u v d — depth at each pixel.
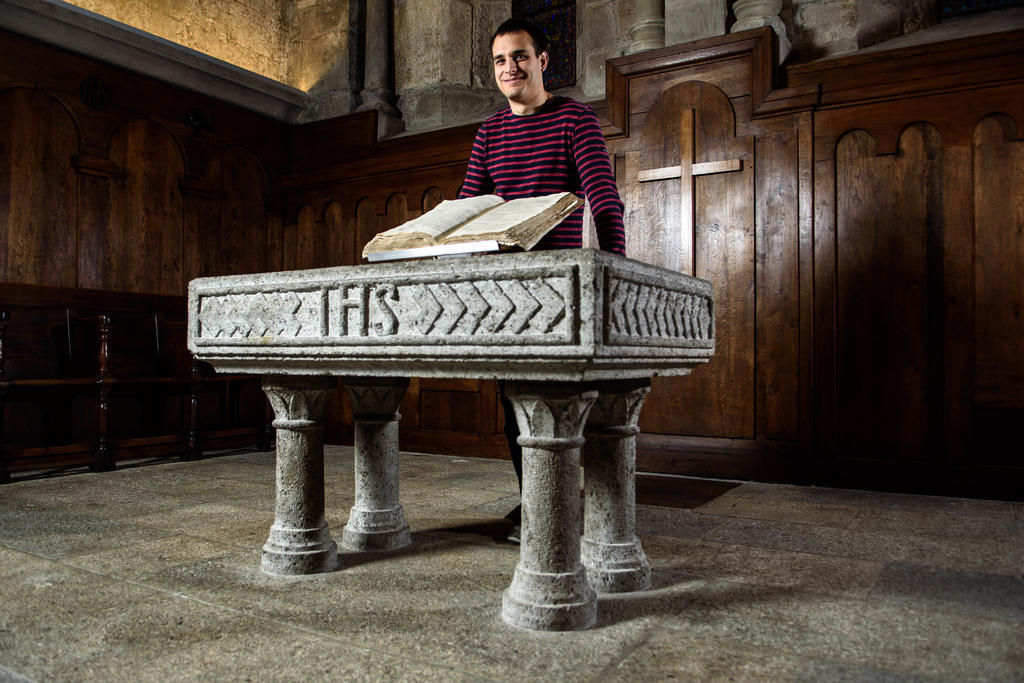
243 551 2.54
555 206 1.92
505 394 1.87
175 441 4.80
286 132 6.27
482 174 2.68
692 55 4.41
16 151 4.49
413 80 6.21
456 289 1.80
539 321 1.67
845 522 3.10
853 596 2.07
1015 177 3.65
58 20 4.54
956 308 3.77
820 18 4.63
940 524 3.07
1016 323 3.64
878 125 3.97
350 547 2.59
